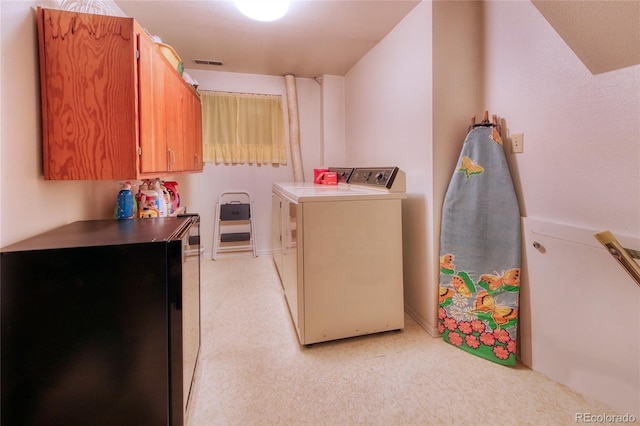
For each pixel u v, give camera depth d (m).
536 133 1.57
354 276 1.88
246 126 3.62
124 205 1.50
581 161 1.37
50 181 1.17
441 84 1.89
